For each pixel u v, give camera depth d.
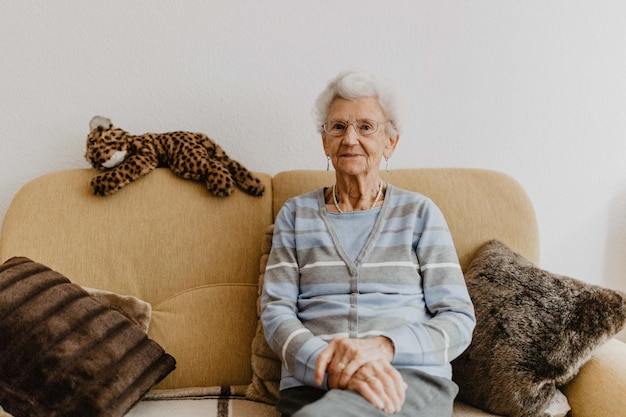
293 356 1.10
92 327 1.20
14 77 1.63
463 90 1.73
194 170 1.45
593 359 1.18
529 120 1.76
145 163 1.44
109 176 1.41
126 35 1.64
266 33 1.67
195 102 1.68
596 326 1.13
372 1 1.68
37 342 1.14
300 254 1.31
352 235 1.30
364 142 1.30
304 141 1.73
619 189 1.81
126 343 1.23
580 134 1.77
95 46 1.64
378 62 1.71
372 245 1.27
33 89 1.64
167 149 1.50
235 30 1.66
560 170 1.79
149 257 1.41
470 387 1.21
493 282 1.29
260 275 1.40
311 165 1.74
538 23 1.71
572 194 1.81
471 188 1.48
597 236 1.84
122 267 1.40
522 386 1.14
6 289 1.20
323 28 1.68
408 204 1.32
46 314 1.18
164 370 1.25
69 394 1.10
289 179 1.52
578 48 1.73
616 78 1.75
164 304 1.40
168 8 1.63
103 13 1.62
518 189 1.49
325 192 1.43
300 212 1.35
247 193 1.49
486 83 1.73
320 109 1.39
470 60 1.72
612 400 1.08
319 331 1.19
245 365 1.38
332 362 1.05
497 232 1.44
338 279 1.25
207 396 1.31
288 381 1.17
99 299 1.32
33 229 1.39
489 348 1.20
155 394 1.31
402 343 1.06
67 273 1.38
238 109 1.70
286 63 1.69
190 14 1.64
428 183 1.49
